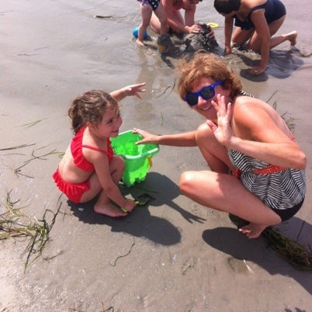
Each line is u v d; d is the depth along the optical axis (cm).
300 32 596
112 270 243
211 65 224
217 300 229
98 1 712
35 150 338
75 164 265
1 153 332
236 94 236
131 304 225
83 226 273
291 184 242
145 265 247
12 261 245
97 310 221
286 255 256
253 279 242
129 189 307
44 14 641
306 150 347
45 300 224
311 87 455
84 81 448
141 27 537
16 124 369
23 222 272
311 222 281
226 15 492
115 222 278
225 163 289
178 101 419
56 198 294
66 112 389
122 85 443
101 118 247
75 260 248
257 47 539
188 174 264
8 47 520
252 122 214
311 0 720
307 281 242
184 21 614
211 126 214
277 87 455
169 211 288
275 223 257
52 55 505
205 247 262
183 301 228
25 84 434
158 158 339
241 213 254
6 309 218
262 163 233
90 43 546
